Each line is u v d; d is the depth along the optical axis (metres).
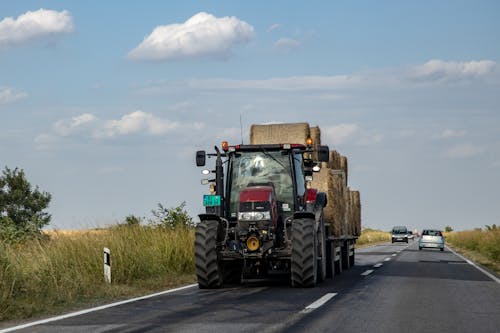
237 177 16.75
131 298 13.34
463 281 17.86
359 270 23.03
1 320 10.30
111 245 17.12
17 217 48.75
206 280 15.37
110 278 15.64
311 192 17.23
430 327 9.45
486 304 12.34
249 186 16.50
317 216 17.14
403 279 18.48
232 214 16.61
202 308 11.51
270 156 16.73
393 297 13.41
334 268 19.89
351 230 24.50
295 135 20.08
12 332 9.00
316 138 20.84
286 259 15.85
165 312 10.98
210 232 15.54
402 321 9.98
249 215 15.66
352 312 10.94
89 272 15.64
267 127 20.39
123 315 10.62
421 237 47.59
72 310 11.48
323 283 17.02
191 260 19.92
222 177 16.72
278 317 10.30
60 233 17.19
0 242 13.49
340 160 23.36
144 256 18.00
